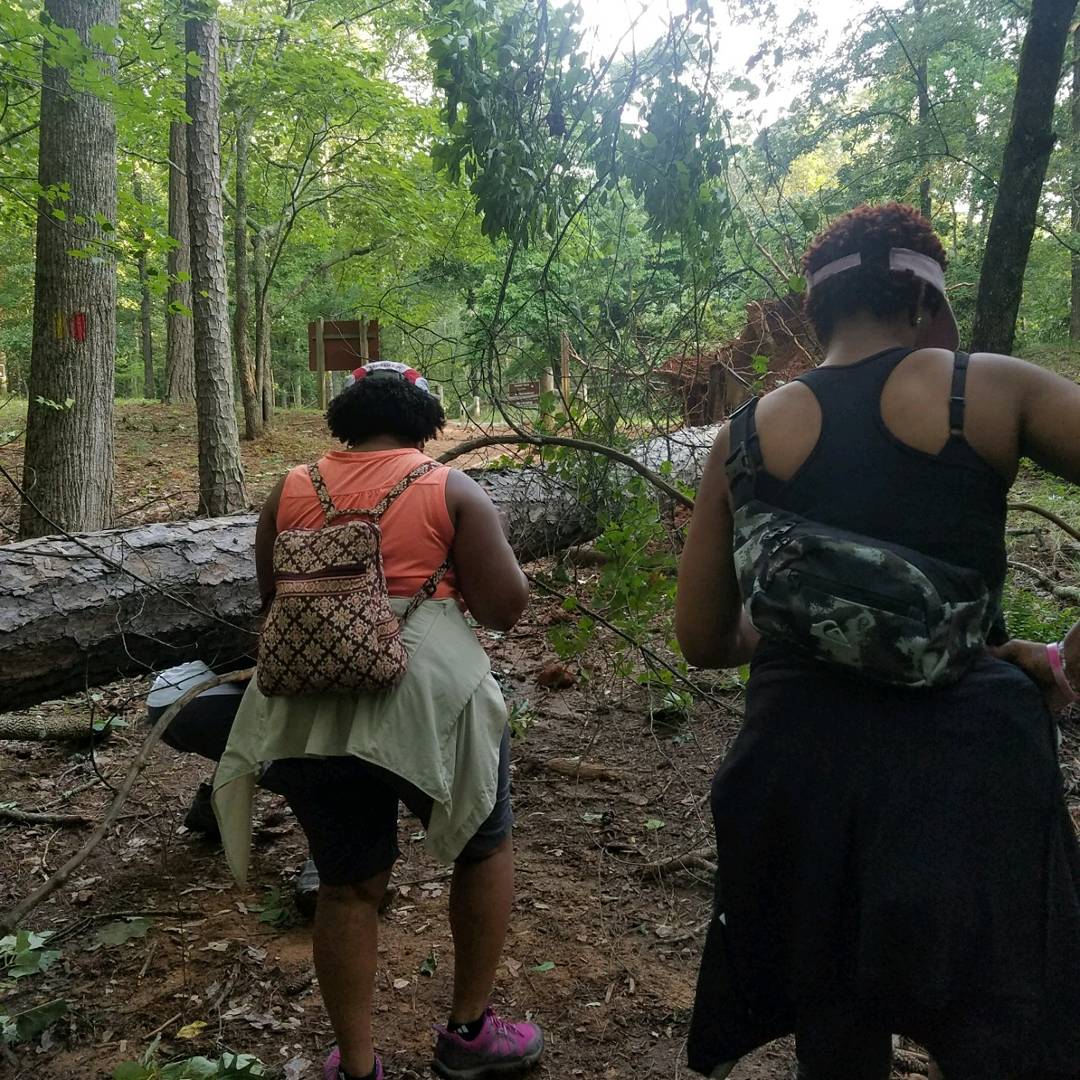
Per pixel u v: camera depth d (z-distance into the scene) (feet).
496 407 11.80
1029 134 12.61
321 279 60.49
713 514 4.49
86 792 11.16
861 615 3.68
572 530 13.74
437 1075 6.59
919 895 3.53
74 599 8.98
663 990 7.43
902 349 4.11
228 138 42.78
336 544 5.62
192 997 7.47
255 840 10.04
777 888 4.03
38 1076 6.66
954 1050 3.55
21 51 17.65
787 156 25.32
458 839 5.75
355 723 5.55
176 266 51.21
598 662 14.60
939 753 3.67
